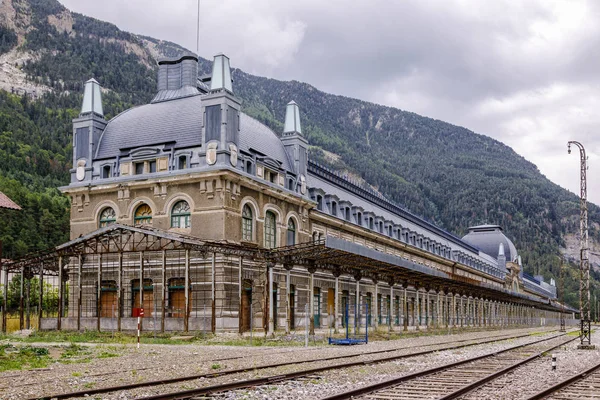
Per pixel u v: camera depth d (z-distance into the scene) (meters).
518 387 17.72
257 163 49.75
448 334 58.47
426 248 93.50
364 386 16.77
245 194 47.69
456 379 19.27
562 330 79.69
